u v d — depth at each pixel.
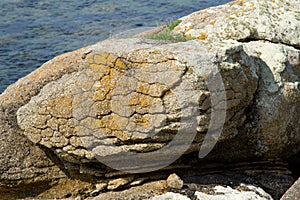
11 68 12.59
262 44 8.83
